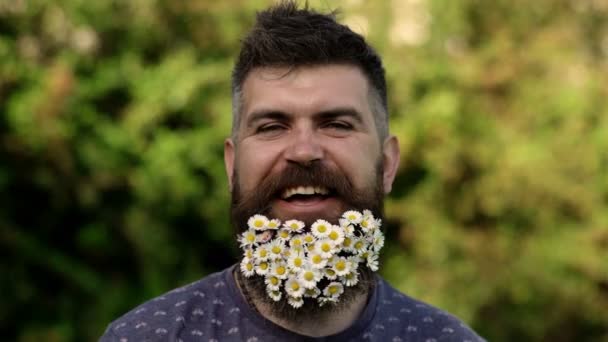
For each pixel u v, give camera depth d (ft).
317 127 6.93
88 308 18.62
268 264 6.69
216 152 18.56
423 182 19.86
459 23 20.49
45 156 17.43
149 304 7.08
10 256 18.22
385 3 19.88
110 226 18.49
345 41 7.13
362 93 7.15
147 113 18.26
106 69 18.57
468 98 20.10
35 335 18.17
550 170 19.60
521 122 20.18
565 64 20.83
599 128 20.42
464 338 7.18
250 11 19.25
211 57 19.65
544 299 20.12
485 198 19.47
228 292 7.09
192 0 19.19
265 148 6.90
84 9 18.37
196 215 19.07
